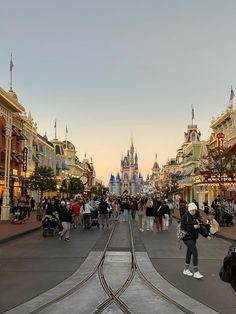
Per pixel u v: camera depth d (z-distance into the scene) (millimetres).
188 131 95688
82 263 12258
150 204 24969
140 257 13539
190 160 76188
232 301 7805
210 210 23016
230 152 33375
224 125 55344
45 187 39938
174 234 22719
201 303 7648
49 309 7246
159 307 7406
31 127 55625
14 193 46250
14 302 7711
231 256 6086
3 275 10367
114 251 15188
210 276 10273
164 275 10398
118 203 47688
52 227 21188
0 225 27109
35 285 9180
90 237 20688
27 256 13789
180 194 83188
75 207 27000
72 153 103188
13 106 35281
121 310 7215
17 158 43250
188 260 10438
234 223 30062
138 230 25609
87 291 8641
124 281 9656
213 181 36219
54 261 12688
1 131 38281
